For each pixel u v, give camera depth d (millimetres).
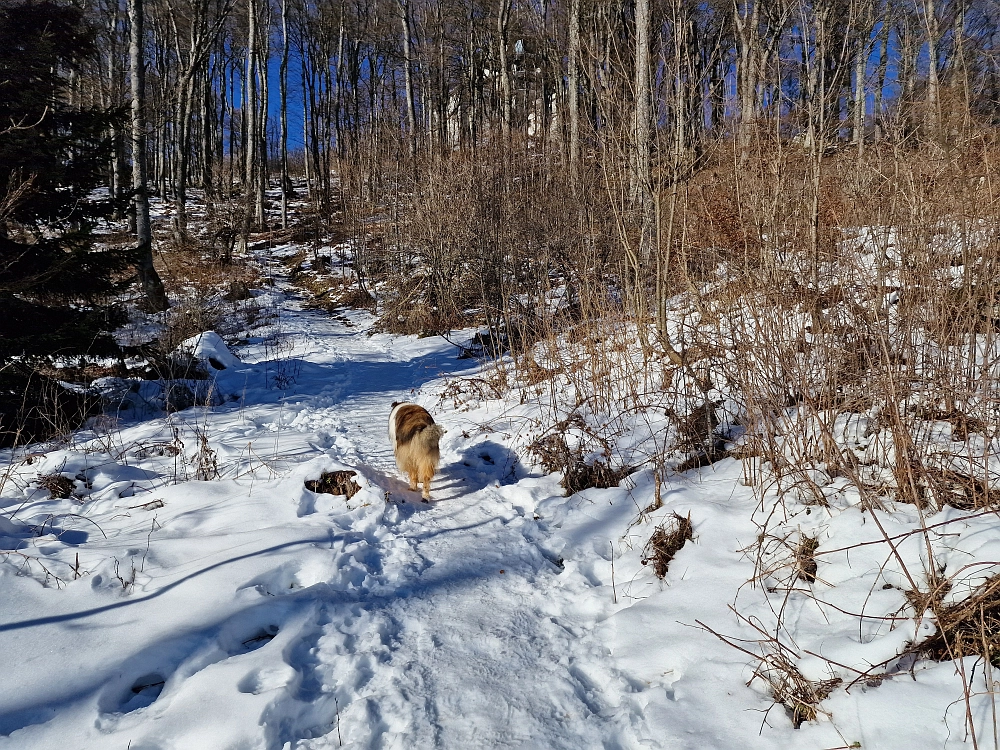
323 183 34094
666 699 2863
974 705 2400
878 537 3373
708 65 6797
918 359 4535
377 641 3383
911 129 5246
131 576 3754
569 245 11297
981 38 5086
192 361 9844
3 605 3398
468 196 14625
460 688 3025
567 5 17359
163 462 6102
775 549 3656
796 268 5230
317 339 14500
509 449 6270
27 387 6699
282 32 35844
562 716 2865
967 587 2855
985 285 4230
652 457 4953
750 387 4531
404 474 6031
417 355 12594
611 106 7750
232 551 4055
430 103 33688
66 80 8266
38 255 7527
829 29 6402
